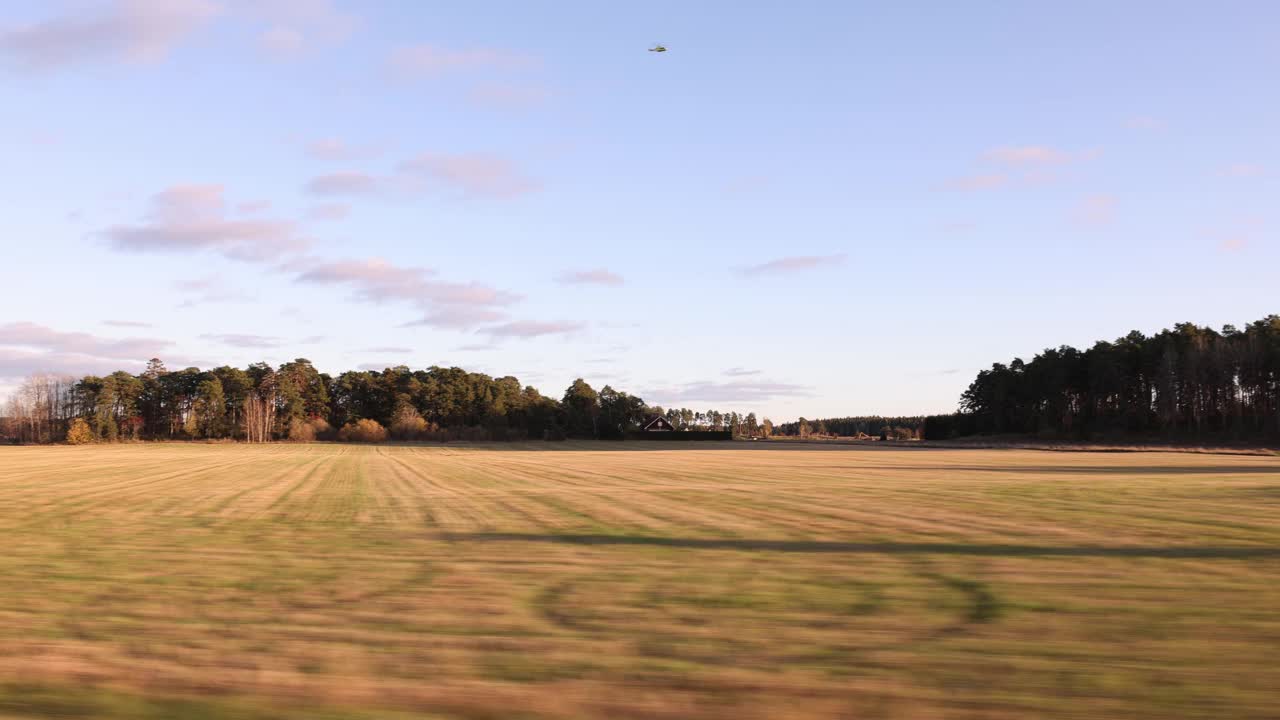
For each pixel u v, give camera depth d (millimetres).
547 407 157500
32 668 7836
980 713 6648
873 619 10000
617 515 22938
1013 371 142000
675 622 9859
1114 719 6492
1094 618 10016
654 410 163750
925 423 158375
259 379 154250
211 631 9352
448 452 91438
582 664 8055
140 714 6594
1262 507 24719
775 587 12086
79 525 20250
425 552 15789
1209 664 7988
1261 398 111312
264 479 40875
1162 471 48344
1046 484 36094
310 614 10266
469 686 7352
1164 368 116750
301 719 6496
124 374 147125
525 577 12969
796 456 80062
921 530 19219
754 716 6605
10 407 141500
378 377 163875
